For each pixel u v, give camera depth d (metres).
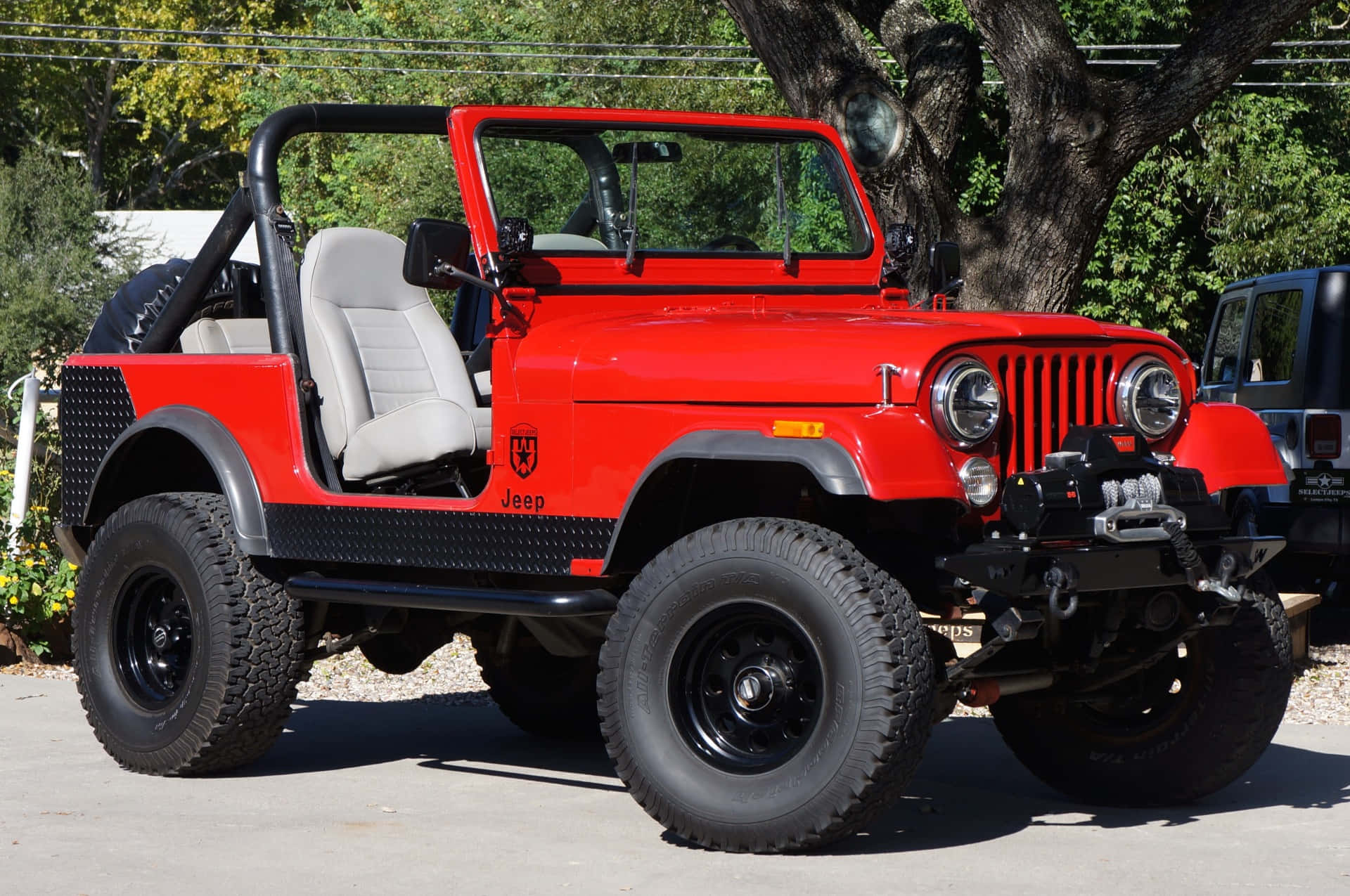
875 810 5.01
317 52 38.88
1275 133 24.05
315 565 6.59
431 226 5.63
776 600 5.07
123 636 6.86
